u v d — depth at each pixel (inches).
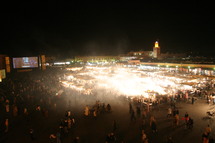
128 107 908.0
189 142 548.4
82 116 805.2
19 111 830.5
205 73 1615.4
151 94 1035.9
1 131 672.4
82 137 612.4
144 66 2425.0
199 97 1023.0
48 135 638.5
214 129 628.7
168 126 663.8
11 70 2023.9
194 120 708.0
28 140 607.2
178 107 863.7
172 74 1545.3
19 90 1219.2
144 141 507.5
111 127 682.2
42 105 955.3
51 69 2536.9
